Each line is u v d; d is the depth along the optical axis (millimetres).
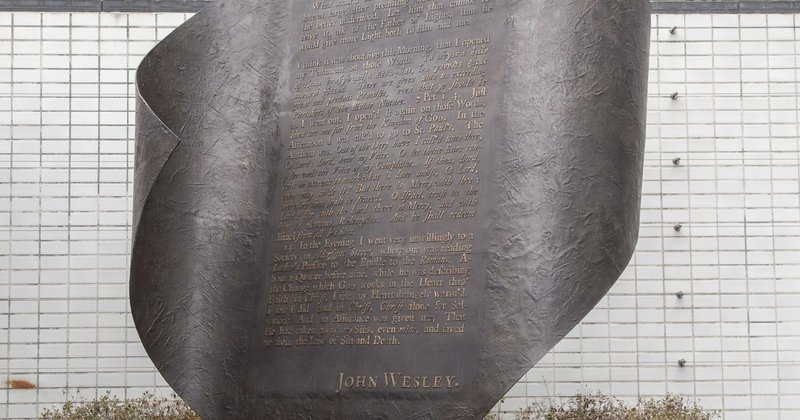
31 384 11773
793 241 11906
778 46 12156
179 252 8836
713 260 11891
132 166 12062
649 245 11914
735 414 11688
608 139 7426
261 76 8836
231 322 8602
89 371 11789
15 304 11891
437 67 7996
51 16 12242
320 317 8125
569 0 7602
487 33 7855
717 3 12219
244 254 8633
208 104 8969
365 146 8188
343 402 7879
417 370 7621
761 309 11820
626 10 7562
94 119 12125
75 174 12062
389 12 8320
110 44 12211
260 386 8352
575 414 11539
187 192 8891
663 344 11773
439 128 7895
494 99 7727
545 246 7402
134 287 8867
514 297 7422
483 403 7367
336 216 8203
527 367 7301
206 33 9086
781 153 12016
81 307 11875
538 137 7539
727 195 11977
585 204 7379
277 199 8570
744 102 12102
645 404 11633
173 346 8781
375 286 7906
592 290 7297
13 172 12070
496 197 7582
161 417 11453
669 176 12008
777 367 11734
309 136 8500
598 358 11742
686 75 12141
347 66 8438
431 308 7652
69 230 11992
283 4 8852
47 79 12180
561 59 7562
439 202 7773
